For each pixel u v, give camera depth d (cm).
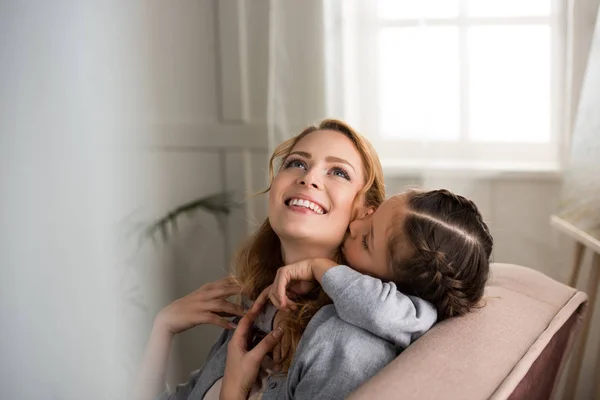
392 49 179
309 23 180
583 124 146
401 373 84
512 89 173
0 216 83
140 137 117
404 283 101
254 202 183
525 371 90
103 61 101
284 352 104
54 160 88
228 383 102
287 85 183
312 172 107
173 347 164
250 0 179
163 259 140
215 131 174
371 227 105
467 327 98
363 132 183
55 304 89
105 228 99
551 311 110
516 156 175
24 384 86
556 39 168
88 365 94
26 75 85
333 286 97
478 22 173
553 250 175
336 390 89
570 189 150
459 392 82
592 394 172
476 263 100
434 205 100
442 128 178
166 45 139
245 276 120
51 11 89
